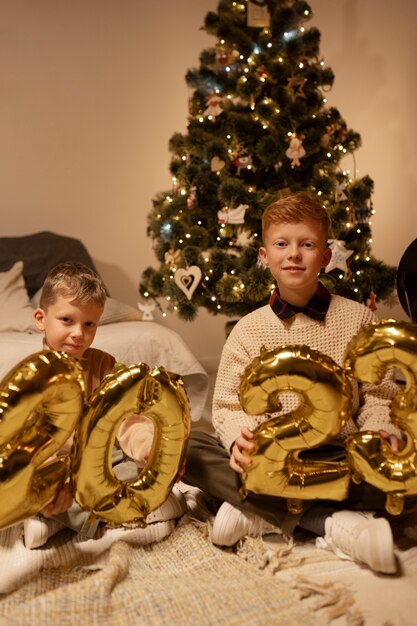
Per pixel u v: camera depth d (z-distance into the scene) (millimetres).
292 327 1597
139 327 2730
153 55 3701
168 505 1523
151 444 1438
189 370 2701
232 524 1451
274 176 2891
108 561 1388
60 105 3545
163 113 3768
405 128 4352
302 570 1358
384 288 2945
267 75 2754
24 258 3137
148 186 3785
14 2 3395
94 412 1271
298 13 2871
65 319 1492
